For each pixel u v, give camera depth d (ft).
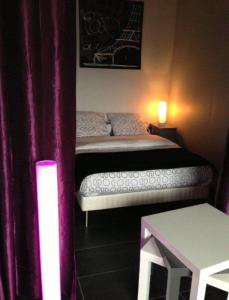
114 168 8.68
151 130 14.34
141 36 13.30
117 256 7.36
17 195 4.90
